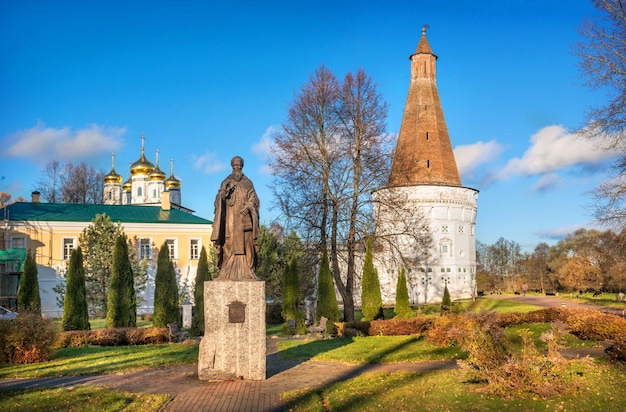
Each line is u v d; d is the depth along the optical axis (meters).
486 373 12.01
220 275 14.16
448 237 64.94
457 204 65.56
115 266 28.00
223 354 13.72
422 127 65.75
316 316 29.22
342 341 22.14
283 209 33.03
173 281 28.53
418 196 63.56
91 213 49.59
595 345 19.47
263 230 44.97
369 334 25.17
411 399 11.26
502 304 52.84
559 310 25.73
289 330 27.23
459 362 12.49
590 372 13.38
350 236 32.66
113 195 73.12
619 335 17.08
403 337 22.97
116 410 10.98
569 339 20.72
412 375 14.05
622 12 27.77
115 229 41.62
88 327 26.92
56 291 43.00
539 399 10.94
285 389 12.70
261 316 13.79
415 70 66.88
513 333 22.61
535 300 61.19
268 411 10.88
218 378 13.66
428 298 63.38
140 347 21.52
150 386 13.13
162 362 16.83
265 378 13.89
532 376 11.38
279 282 44.22
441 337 19.69
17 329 18.12
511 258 113.56
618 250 30.25
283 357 17.83
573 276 73.94
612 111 27.95
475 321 19.67
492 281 103.00
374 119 33.28
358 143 32.81
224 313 13.77
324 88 33.19
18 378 14.95
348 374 14.62
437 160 65.25
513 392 11.20
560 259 92.12
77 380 14.34
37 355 18.03
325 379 13.91
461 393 11.50
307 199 32.72
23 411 10.97
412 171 36.84
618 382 12.29
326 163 32.84
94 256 40.44
